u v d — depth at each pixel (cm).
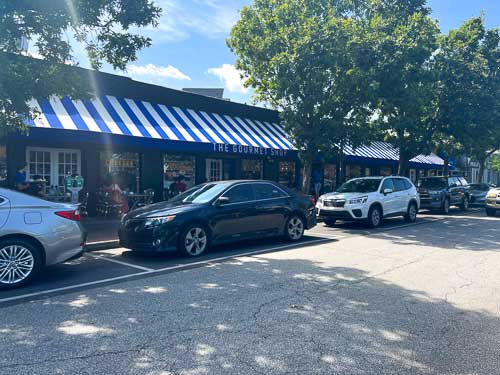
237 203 969
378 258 870
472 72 2052
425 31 1611
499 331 471
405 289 634
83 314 518
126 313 521
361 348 421
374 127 1802
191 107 1738
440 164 3009
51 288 642
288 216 1070
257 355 402
